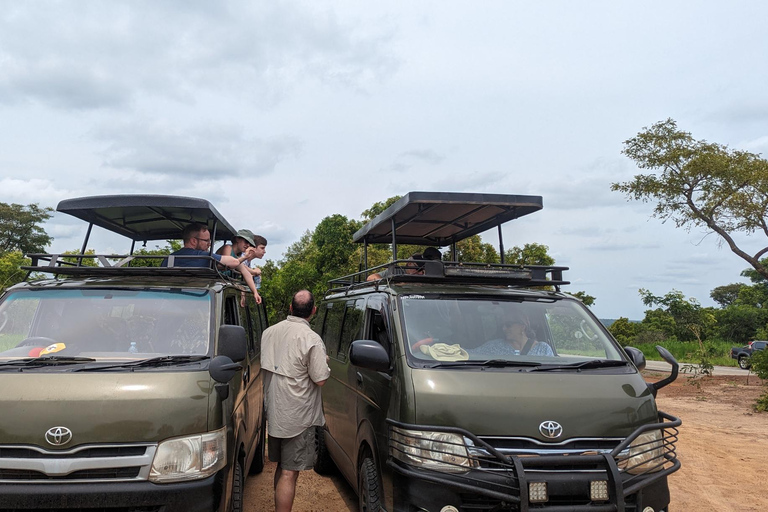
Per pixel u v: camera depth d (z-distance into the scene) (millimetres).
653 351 36312
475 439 3943
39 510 3688
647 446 4258
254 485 7020
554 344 5219
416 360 4547
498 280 5789
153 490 3754
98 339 4586
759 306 63250
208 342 4645
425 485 3932
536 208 6332
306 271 17828
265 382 5230
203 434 4012
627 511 4047
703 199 21828
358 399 5574
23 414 3824
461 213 6883
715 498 6848
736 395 16250
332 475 7566
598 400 4297
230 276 6746
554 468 3922
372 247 23203
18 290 4898
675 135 22000
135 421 3883
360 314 6238
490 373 4445
